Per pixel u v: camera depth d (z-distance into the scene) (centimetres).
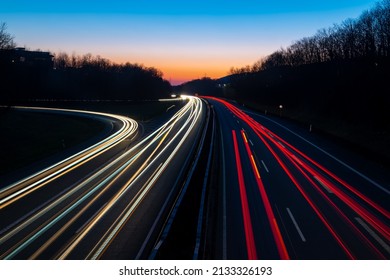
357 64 6769
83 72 15125
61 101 11500
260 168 3162
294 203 2252
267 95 11706
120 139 5041
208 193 2427
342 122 5853
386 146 3828
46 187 2636
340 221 1958
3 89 6725
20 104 10812
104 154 3922
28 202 2300
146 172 3056
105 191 2519
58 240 1723
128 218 1995
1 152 3950
